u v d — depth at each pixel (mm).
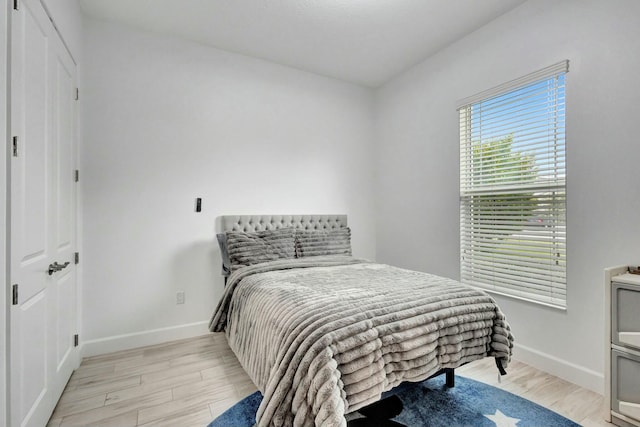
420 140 3348
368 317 1455
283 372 1300
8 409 1230
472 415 1732
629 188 1837
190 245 2881
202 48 2945
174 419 1700
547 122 2260
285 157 3373
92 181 2488
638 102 1797
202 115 2941
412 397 1898
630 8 1822
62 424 1654
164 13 2486
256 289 2018
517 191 2451
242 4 2391
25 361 1381
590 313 2012
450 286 1907
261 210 3229
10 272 1245
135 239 2652
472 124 2816
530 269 2369
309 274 2297
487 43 2641
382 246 3891
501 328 1831
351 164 3826
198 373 2199
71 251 2135
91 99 2490
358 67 3432
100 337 2510
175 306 2812
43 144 1607
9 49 1243
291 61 3287
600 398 1902
